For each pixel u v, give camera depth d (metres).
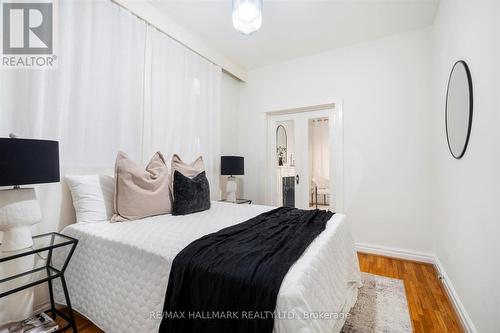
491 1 1.19
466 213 1.52
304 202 3.48
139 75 2.21
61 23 1.65
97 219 1.66
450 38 1.88
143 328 1.13
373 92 2.90
